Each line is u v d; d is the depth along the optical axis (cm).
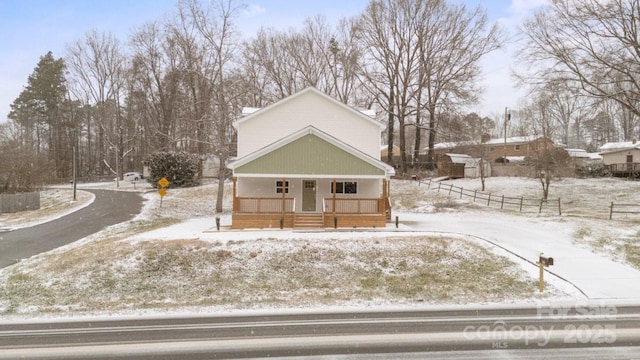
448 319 974
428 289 1269
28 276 1369
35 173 4081
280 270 1447
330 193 2283
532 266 1413
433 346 798
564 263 1454
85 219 2484
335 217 2031
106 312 1077
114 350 793
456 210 2819
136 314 1052
